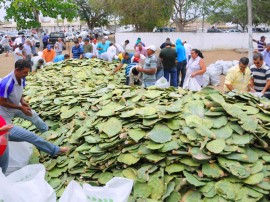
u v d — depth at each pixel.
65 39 33.59
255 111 3.92
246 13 31.67
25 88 6.79
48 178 3.75
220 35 26.58
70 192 2.71
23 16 17.66
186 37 26.44
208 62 19.03
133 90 4.95
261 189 3.07
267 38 26.28
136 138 3.60
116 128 3.81
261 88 6.06
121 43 26.89
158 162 3.41
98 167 3.61
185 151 3.40
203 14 33.88
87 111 4.60
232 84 6.05
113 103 4.54
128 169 3.43
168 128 3.67
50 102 5.25
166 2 30.92
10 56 24.38
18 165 3.89
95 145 3.79
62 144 4.18
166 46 9.18
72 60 9.44
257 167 3.24
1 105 4.06
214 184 3.16
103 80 8.14
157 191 3.17
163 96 4.46
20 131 3.81
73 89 5.93
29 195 2.65
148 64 7.25
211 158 3.32
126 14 31.17
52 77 7.96
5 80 4.00
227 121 3.69
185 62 10.27
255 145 3.53
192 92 4.63
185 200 3.11
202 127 3.55
